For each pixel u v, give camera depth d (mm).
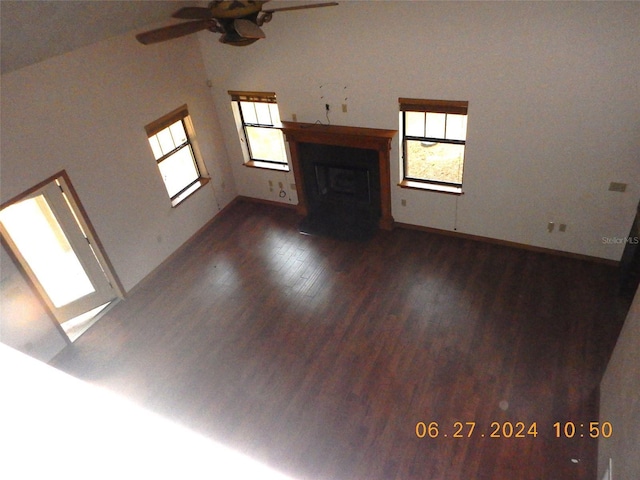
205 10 3221
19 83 4109
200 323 5102
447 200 5688
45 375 889
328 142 5895
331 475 3529
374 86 5273
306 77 5605
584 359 4168
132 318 5273
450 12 4477
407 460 3574
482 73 4664
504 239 5633
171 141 5961
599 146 4539
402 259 5676
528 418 3756
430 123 5305
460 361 4301
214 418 4051
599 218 4930
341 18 4992
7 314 4340
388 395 4078
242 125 6598
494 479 3389
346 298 5188
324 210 6711
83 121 4719
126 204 5387
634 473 2385
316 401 4109
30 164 4332
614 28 3947
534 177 5023
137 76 5215
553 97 4488
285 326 4930
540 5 4105
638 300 3068
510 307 4797
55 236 6004
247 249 6207
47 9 3570
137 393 4348
